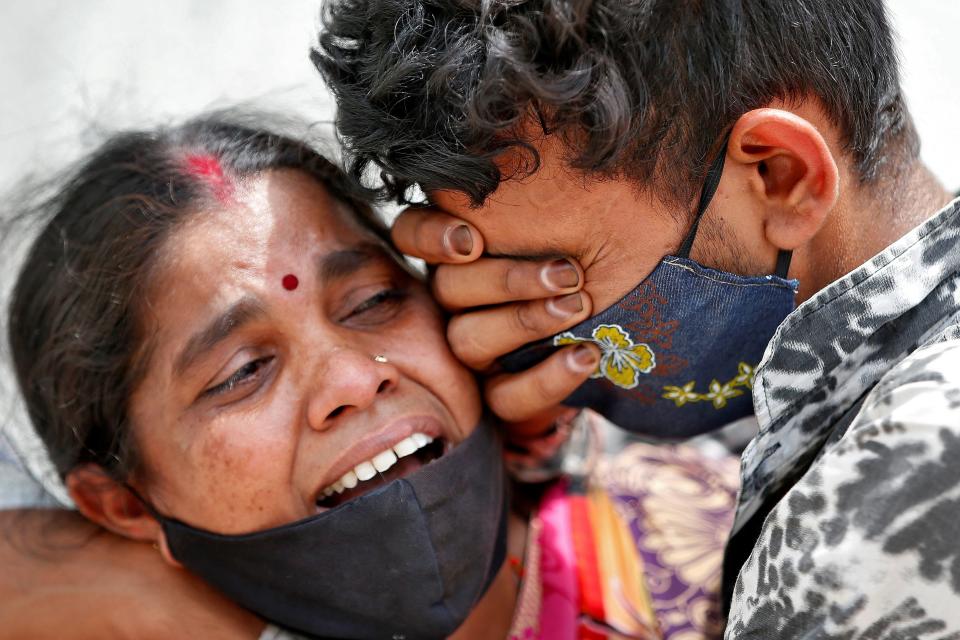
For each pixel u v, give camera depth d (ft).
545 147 4.23
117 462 5.37
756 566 4.21
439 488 4.91
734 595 4.38
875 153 4.71
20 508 6.04
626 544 6.36
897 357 4.54
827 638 3.92
